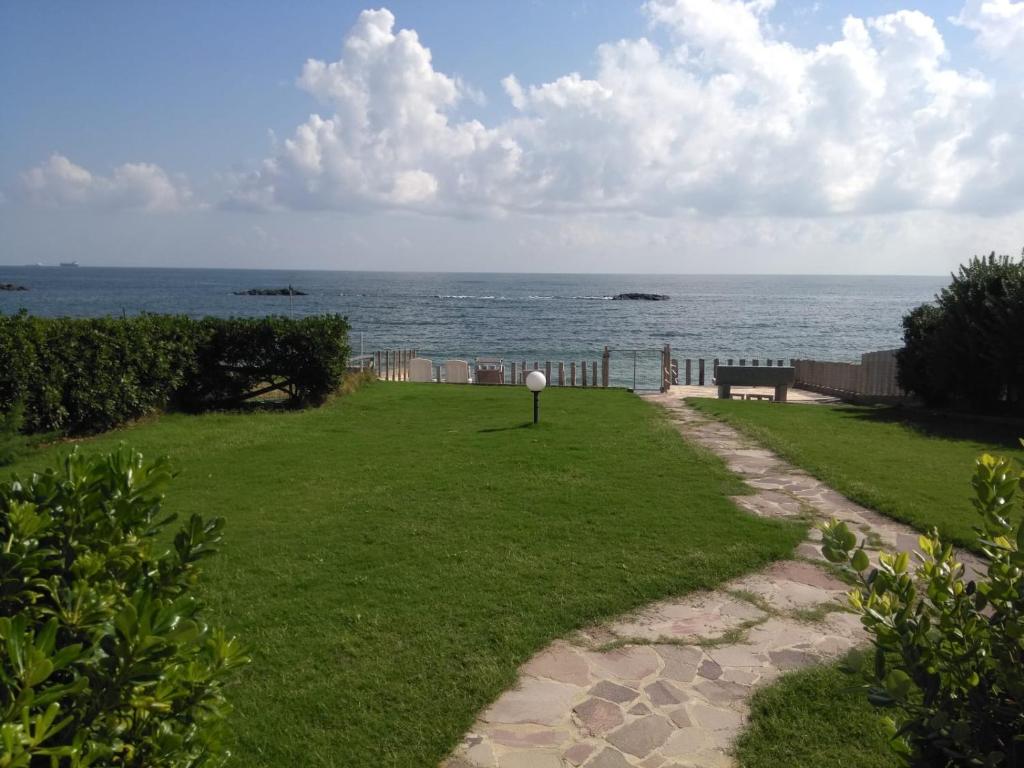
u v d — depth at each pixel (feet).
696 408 54.29
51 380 39.50
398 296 464.65
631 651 17.31
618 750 13.62
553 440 40.65
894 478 32.48
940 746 7.41
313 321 55.98
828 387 72.74
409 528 25.38
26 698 5.69
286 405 55.77
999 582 7.85
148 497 9.43
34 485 8.83
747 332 217.97
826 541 9.40
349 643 17.33
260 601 19.57
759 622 18.83
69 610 7.32
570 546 23.68
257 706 14.78
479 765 13.20
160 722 7.36
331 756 13.32
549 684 15.89
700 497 29.32
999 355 48.39
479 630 18.01
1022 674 7.56
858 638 17.89
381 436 42.60
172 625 7.09
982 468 9.07
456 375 80.18
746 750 13.56
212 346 54.80
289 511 27.48
